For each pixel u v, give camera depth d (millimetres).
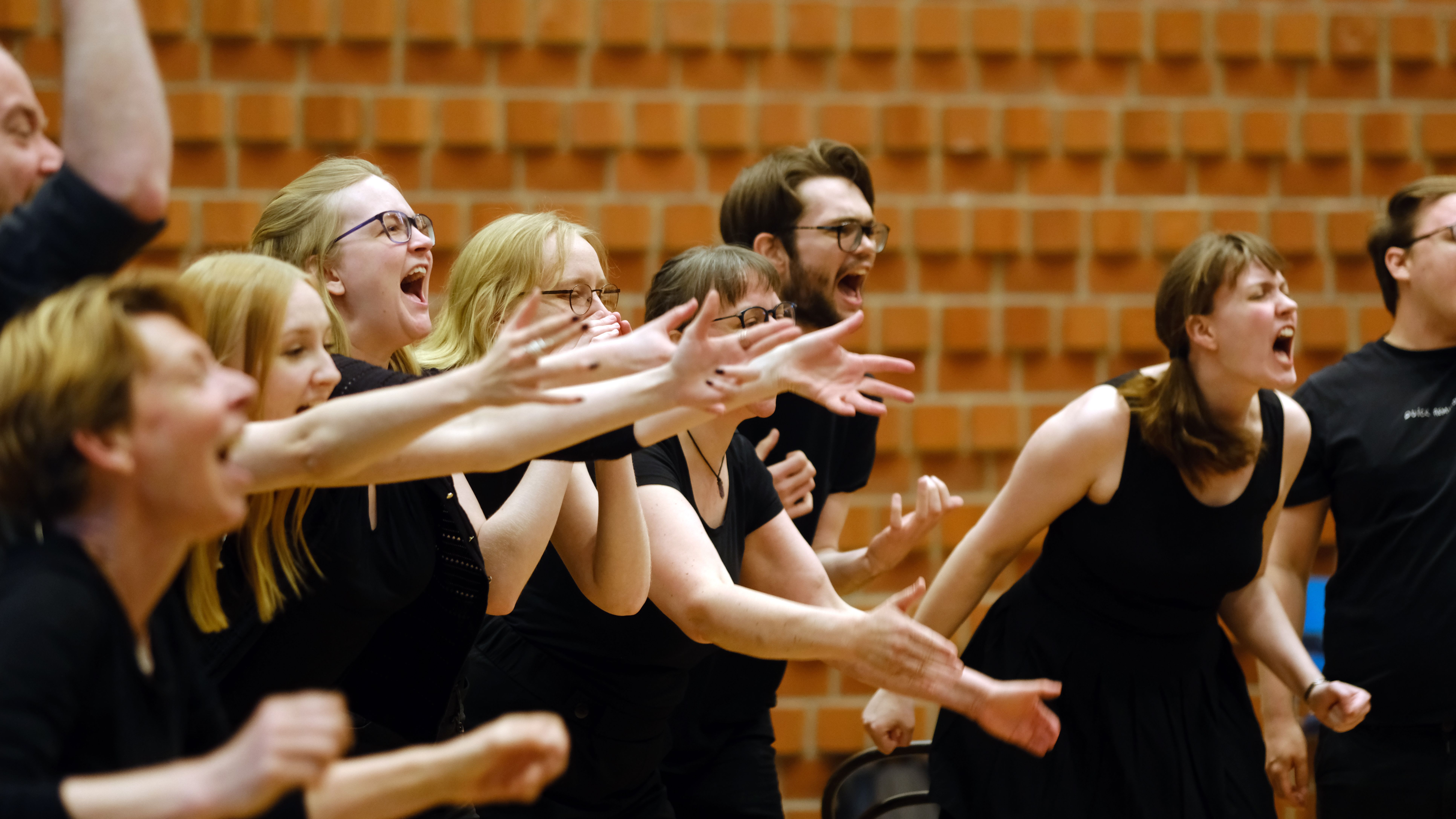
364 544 4340
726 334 6000
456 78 9539
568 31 9570
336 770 2604
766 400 5535
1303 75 10195
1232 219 10133
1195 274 6219
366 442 3318
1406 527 6852
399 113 9461
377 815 2598
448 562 4633
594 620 5684
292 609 4262
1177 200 10094
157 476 2781
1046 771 6328
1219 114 10086
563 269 5844
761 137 9742
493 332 5848
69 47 3262
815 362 3744
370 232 5270
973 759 6438
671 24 9648
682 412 4297
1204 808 6316
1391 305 7453
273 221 5359
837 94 9812
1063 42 9945
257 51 9367
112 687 2705
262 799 2295
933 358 9914
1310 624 9898
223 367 3947
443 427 3664
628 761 5863
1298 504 7211
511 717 2654
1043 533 9844
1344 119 10188
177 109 9273
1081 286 10031
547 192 9625
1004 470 9945
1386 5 10234
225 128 9328
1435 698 6703
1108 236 9992
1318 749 7199
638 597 5180
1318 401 7266
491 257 5883
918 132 9844
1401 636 6777
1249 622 6895
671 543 5316
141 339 2773
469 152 9570
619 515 5094
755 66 9766
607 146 9641
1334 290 10219
